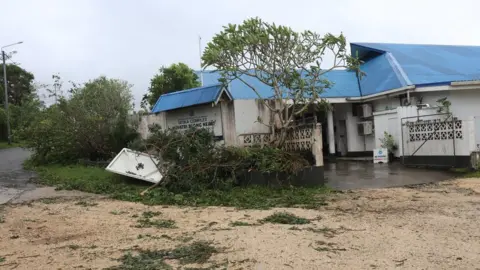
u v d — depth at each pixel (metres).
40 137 17.34
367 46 21.47
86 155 17.41
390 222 6.90
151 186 11.10
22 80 56.81
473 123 13.45
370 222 6.95
